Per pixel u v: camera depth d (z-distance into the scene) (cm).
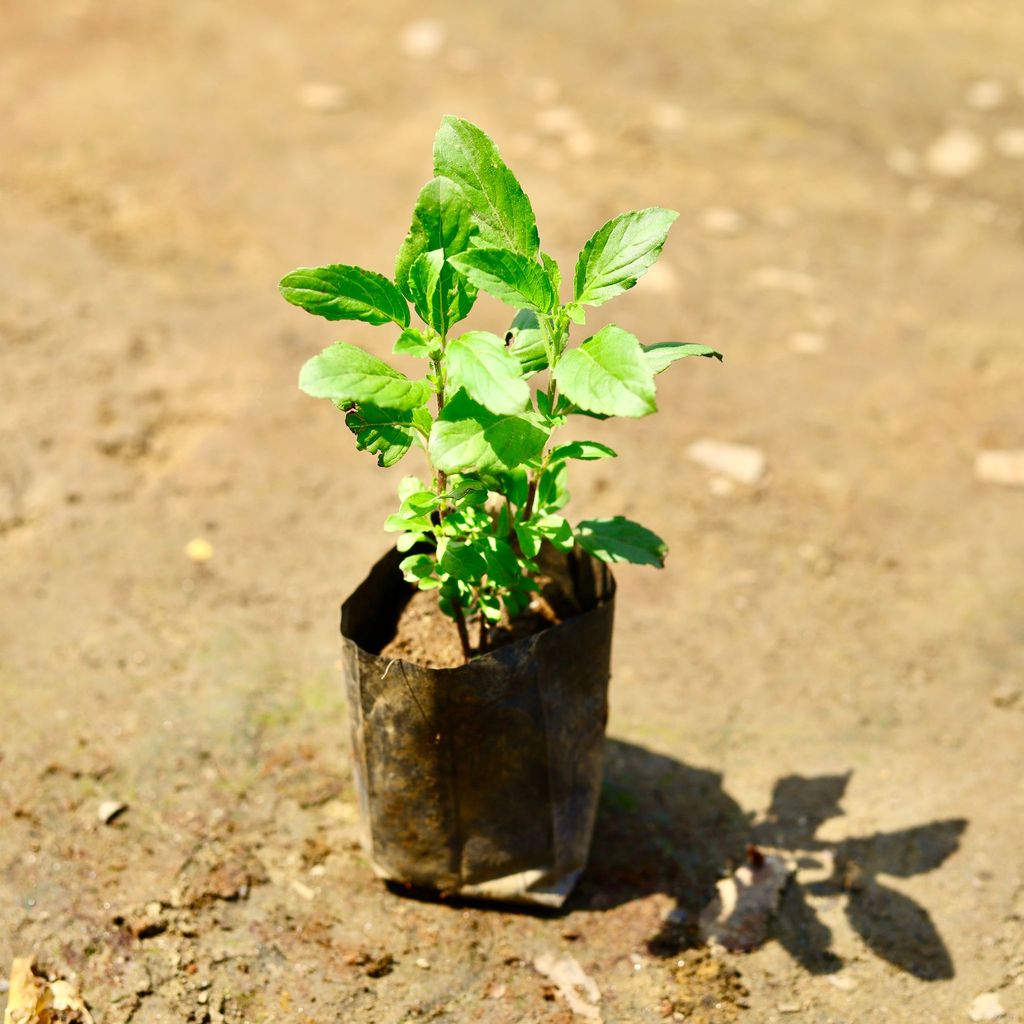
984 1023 103
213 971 103
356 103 199
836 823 111
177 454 133
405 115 197
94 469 131
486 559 98
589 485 133
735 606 125
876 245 172
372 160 183
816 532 131
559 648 101
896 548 130
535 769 103
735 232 172
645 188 180
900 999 104
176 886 106
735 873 109
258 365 142
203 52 212
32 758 112
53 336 142
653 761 114
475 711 100
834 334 152
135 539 126
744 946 106
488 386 92
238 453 134
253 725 114
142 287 150
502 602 106
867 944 106
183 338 144
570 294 151
